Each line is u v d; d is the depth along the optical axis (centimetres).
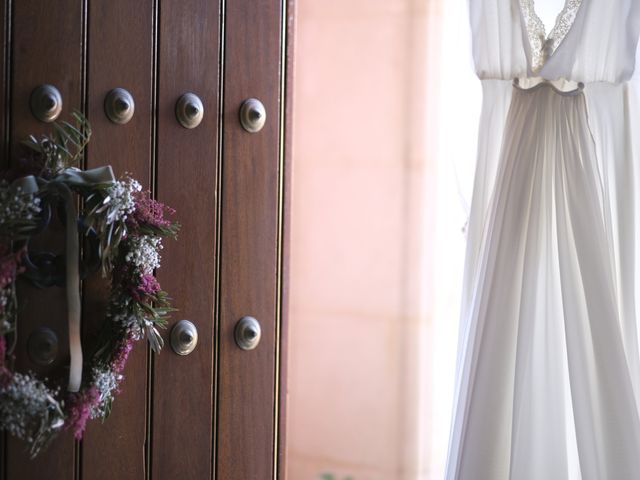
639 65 143
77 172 107
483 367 141
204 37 124
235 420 129
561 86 148
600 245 139
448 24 188
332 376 199
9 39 108
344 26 195
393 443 193
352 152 195
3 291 98
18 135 109
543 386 143
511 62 145
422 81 189
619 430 134
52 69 111
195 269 125
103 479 117
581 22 140
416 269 191
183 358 124
